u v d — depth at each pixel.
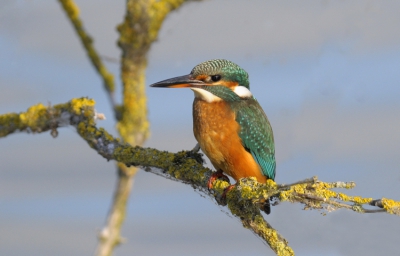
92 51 10.11
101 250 8.80
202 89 12.05
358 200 8.31
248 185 9.17
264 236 9.45
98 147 10.24
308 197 8.33
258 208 9.56
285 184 8.09
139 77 10.18
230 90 12.22
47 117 10.59
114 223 9.02
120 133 10.23
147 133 10.39
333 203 8.36
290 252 9.30
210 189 10.12
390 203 8.10
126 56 10.11
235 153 11.90
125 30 10.04
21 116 10.58
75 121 10.57
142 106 10.25
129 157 9.84
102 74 10.10
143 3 10.01
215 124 11.85
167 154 10.58
